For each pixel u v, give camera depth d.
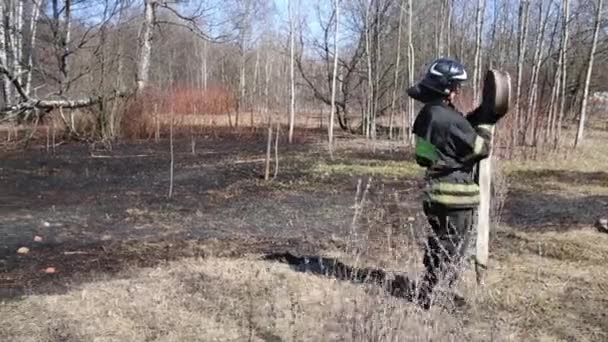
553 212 8.48
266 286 5.12
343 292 4.46
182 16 26.69
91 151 16.39
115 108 19.80
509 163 13.85
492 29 23.67
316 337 4.09
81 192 10.16
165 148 17.53
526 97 17.98
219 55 41.72
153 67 36.28
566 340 4.14
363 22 24.42
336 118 28.81
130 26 23.78
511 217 8.09
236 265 5.75
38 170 12.70
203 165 13.68
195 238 6.93
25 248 6.34
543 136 16.02
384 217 7.89
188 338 4.12
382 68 24.95
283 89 30.88
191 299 4.82
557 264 5.80
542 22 20.38
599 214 8.34
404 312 3.84
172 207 8.87
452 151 4.39
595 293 5.00
